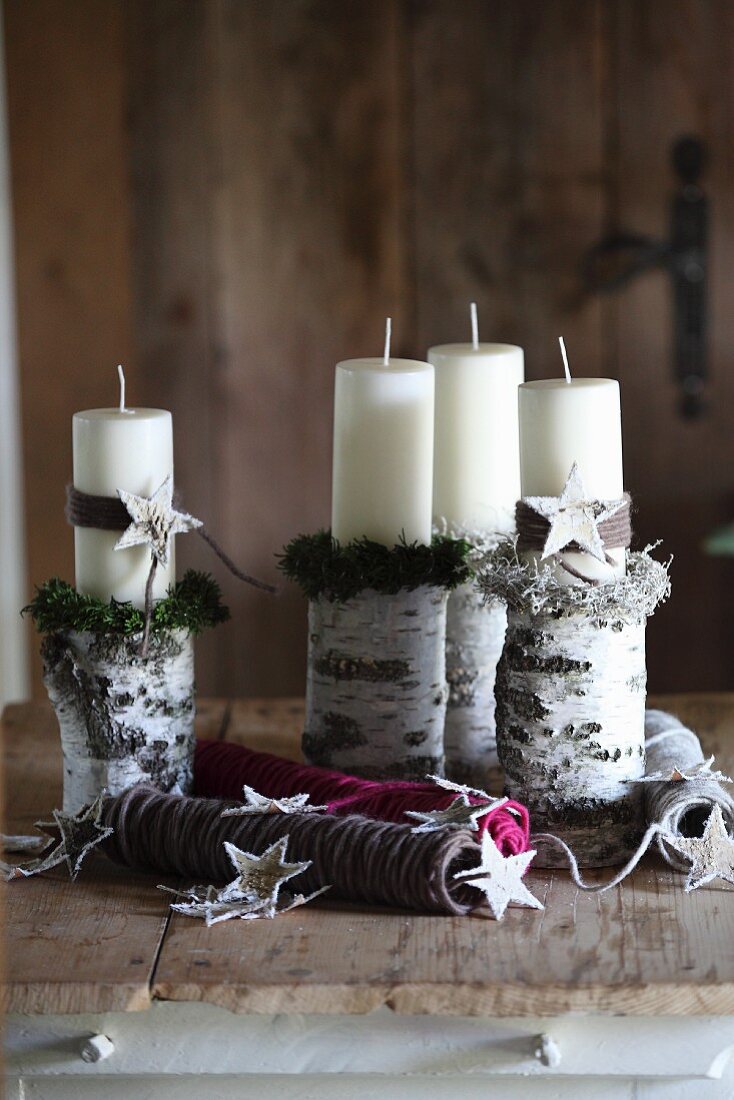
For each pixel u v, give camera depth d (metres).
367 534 1.52
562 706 1.44
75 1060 1.38
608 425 1.43
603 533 1.42
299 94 2.36
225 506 2.50
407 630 1.52
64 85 2.34
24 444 2.43
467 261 2.42
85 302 2.40
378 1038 1.37
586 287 2.44
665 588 1.45
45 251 2.38
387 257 2.42
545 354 2.46
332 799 1.48
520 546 1.44
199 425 2.46
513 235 2.42
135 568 1.48
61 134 2.35
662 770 1.50
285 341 2.44
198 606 1.49
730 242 2.43
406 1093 1.40
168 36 2.34
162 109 2.36
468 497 1.60
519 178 2.40
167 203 2.38
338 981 1.33
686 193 2.40
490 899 1.39
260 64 2.35
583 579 1.43
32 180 2.36
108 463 1.47
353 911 1.41
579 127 2.38
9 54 2.33
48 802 1.60
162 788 1.50
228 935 1.38
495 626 1.59
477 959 1.35
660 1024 1.36
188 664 1.51
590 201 2.41
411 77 2.36
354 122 2.37
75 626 1.46
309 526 2.51
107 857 1.49
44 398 2.42
